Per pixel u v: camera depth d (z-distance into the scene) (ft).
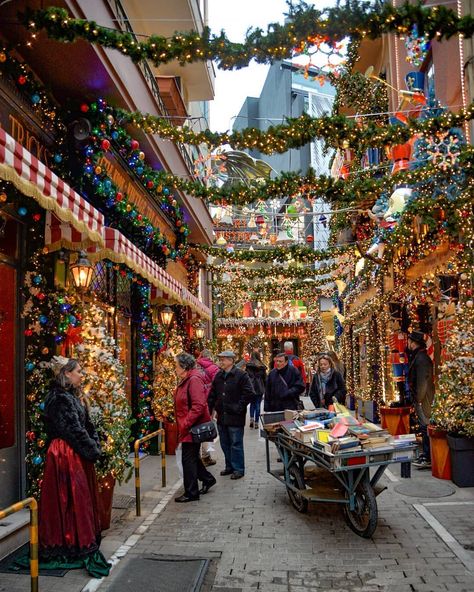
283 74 131.95
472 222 26.48
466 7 26.63
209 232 60.54
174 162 39.34
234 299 86.53
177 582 14.44
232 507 22.04
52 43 20.38
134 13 42.45
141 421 34.83
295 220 77.77
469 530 18.31
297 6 16.02
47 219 21.03
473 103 21.93
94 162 24.66
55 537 15.53
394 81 45.93
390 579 14.58
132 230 34.42
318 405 32.60
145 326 37.01
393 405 39.04
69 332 21.76
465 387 24.35
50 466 15.92
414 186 30.83
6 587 14.11
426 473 27.61
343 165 52.95
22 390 20.13
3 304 19.63
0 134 12.60
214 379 29.37
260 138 21.47
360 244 48.80
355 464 17.76
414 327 38.17
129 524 19.90
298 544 17.46
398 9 15.92
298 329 104.37
